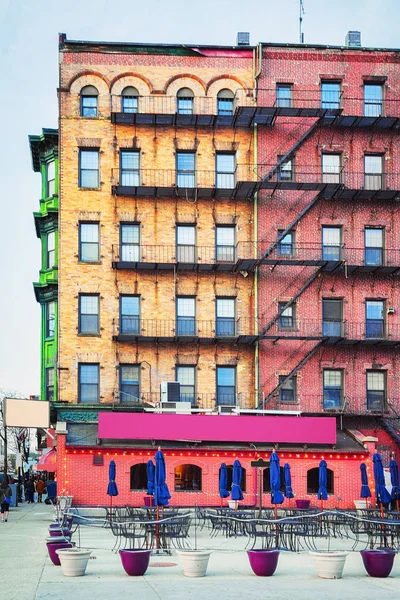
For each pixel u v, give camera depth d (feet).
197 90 150.92
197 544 84.07
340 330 148.36
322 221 149.59
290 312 147.95
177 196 147.74
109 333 144.15
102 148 147.95
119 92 149.69
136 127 148.87
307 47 152.56
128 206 147.33
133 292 145.59
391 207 151.33
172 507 124.06
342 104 151.94
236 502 119.14
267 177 146.30
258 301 146.72
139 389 143.84
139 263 142.41
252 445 132.46
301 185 144.36
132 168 148.56
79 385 143.02
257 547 80.89
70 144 147.74
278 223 148.56
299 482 131.34
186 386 144.87
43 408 140.05
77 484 127.24
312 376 146.00
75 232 146.00
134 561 61.26
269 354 145.48
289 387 146.30
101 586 55.83
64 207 146.30
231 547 81.41
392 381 147.33
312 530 85.10
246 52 151.84
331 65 152.87
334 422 134.21
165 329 145.18
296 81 151.74
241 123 148.56
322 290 148.46
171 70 150.92
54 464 135.23
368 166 152.05
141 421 130.21
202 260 147.13
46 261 156.04
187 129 149.48
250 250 147.64
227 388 145.59
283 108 143.23
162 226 147.43
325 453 132.57
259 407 143.23
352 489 132.26
